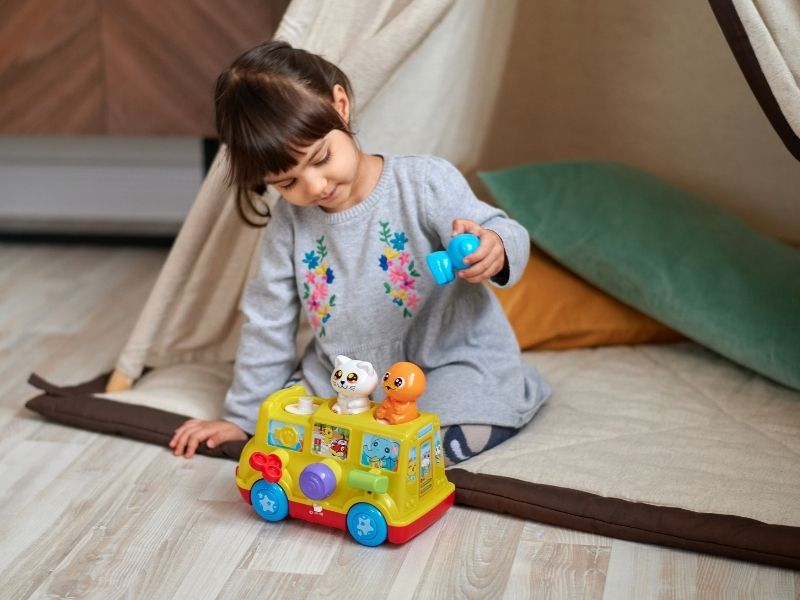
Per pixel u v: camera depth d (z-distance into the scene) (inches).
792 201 79.8
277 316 56.8
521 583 45.5
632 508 48.9
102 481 54.9
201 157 99.3
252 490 50.3
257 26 79.7
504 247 50.7
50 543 49.0
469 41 67.7
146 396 62.6
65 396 62.5
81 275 90.4
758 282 65.9
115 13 80.5
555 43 81.4
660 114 81.4
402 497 47.3
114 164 100.1
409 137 68.0
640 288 68.2
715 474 52.0
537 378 60.5
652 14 78.7
